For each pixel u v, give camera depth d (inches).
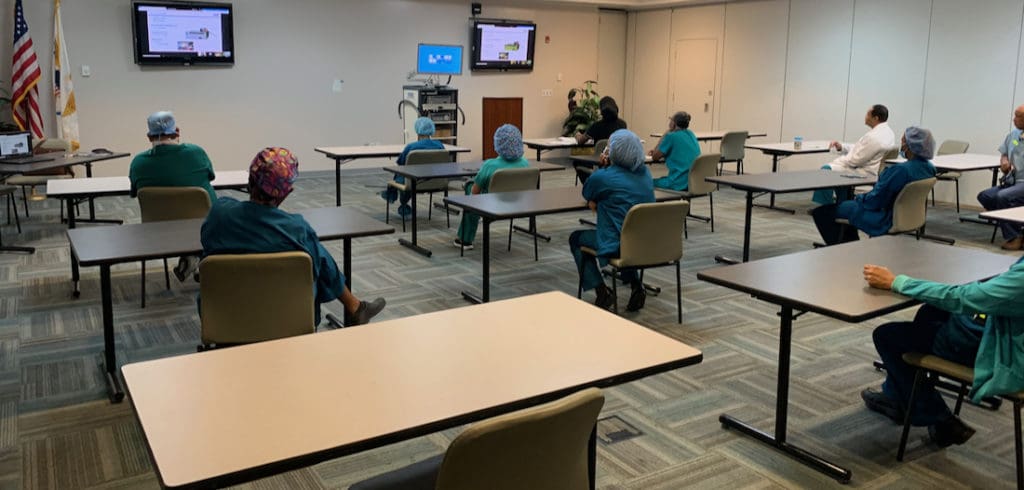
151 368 68.5
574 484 59.9
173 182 167.9
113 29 338.3
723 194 355.9
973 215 299.4
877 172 274.2
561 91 471.5
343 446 54.2
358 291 189.6
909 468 104.7
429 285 195.8
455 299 183.6
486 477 52.7
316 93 390.9
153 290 185.6
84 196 176.4
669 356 72.1
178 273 181.3
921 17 334.6
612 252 157.3
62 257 216.4
